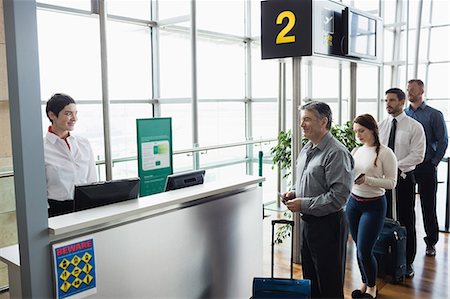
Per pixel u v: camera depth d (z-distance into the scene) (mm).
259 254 3078
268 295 2516
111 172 3148
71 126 2902
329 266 2609
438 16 7102
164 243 2314
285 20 3707
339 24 4094
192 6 5613
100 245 2004
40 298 1814
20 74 1706
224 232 2732
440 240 4621
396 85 7531
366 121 3195
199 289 2562
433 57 7211
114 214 2020
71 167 2949
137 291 2184
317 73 7000
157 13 5961
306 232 2678
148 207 2182
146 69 5984
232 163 6895
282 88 5219
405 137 3670
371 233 3141
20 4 1686
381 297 3273
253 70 7219
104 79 3051
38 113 1776
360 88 7277
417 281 3564
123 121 5691
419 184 4102
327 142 2615
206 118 6578
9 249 2117
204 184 2754
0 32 3615
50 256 1836
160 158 3807
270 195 6414
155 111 6078
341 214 2613
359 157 3279
